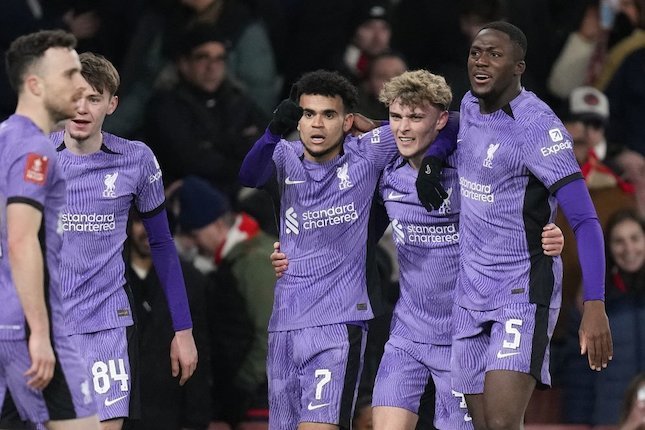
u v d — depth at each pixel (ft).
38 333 62.64
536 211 70.64
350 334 76.07
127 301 76.18
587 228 69.36
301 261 76.38
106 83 74.79
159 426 85.81
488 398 70.13
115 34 108.17
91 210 75.10
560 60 112.27
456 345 72.79
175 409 86.38
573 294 93.50
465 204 72.13
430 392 76.95
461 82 105.70
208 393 87.30
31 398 64.39
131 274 85.46
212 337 90.27
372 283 77.00
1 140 63.77
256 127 103.81
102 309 75.31
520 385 69.87
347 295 76.23
